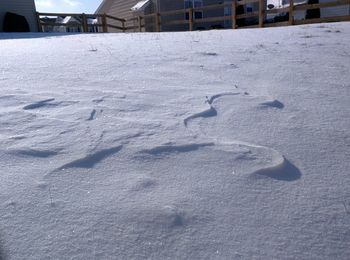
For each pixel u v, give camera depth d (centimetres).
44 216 123
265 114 231
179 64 402
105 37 814
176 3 1864
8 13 1460
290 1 1030
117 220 121
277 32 739
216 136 194
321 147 182
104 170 155
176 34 862
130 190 140
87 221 121
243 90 288
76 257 105
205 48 532
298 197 138
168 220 122
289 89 290
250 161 164
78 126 204
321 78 324
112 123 211
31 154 168
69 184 144
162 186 144
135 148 176
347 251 110
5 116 221
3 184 143
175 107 243
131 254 107
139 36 827
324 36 619
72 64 397
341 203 134
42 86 299
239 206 131
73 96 268
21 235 114
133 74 348
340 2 912
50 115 224
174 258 106
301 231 118
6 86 298
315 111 236
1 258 104
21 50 525
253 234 117
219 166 160
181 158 167
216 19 1220
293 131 203
